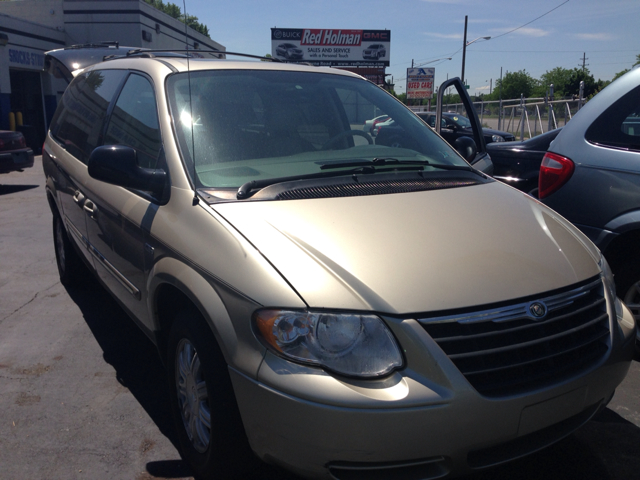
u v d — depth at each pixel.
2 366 3.59
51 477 2.53
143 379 3.43
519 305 2.03
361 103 3.47
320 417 1.84
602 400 2.26
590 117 3.70
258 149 2.86
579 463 2.63
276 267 2.04
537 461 2.65
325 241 2.16
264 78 3.28
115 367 3.59
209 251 2.23
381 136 3.34
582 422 2.21
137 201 2.86
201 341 2.21
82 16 24.50
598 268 2.40
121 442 2.79
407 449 1.85
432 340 1.90
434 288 2.00
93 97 4.04
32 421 2.97
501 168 7.10
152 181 2.64
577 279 2.23
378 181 2.74
